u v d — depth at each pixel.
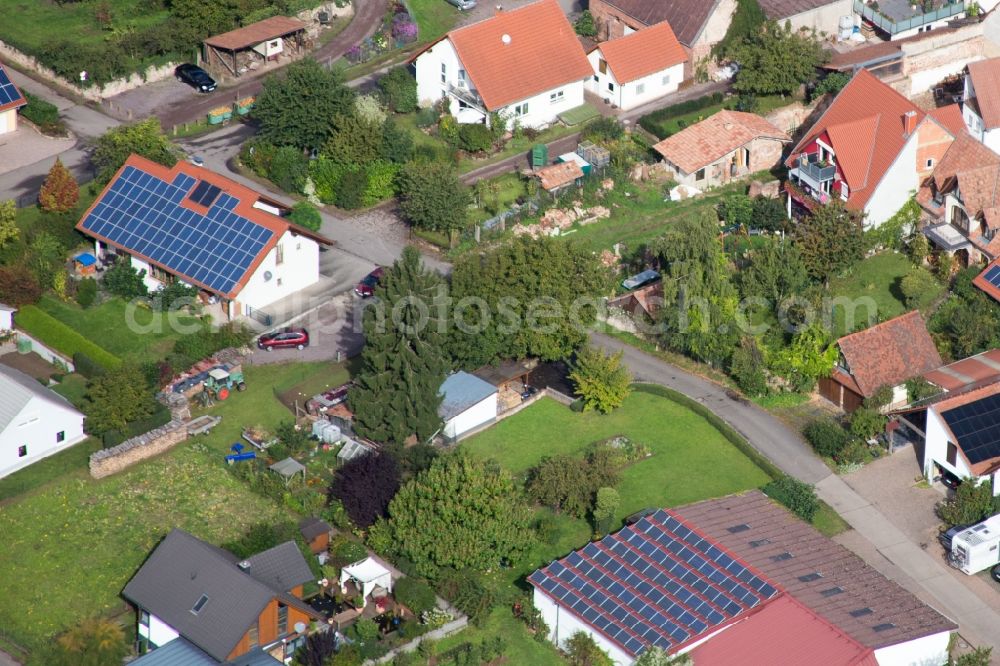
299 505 109.62
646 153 149.50
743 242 137.12
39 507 110.88
